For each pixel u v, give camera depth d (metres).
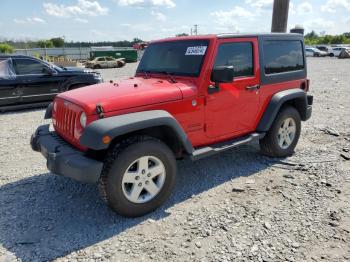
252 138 4.60
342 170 4.60
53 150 3.50
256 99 4.62
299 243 3.02
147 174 3.49
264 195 3.97
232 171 4.72
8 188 4.31
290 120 5.15
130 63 41.53
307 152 5.38
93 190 4.22
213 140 4.27
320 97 10.79
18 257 2.92
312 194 3.94
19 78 9.30
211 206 3.73
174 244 3.06
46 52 46.34
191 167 4.88
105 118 3.28
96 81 10.39
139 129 3.30
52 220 3.52
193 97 3.87
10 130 7.33
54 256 2.93
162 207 3.75
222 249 2.97
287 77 5.07
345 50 41.78
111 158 3.26
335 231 3.19
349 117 7.80
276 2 6.27
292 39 5.18
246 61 4.44
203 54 3.99
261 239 3.09
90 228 3.36
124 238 3.18
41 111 9.56
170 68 4.33
